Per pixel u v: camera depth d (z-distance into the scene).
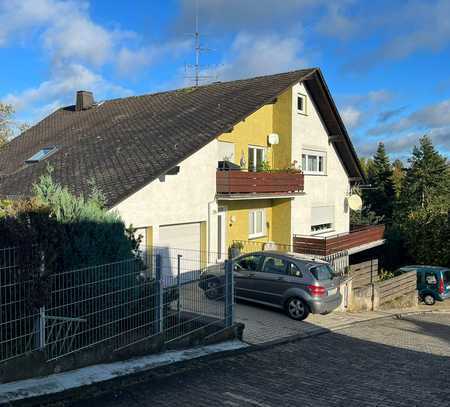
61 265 7.20
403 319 16.69
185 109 20.14
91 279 7.42
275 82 20.92
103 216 8.05
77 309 7.21
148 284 8.38
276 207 21.91
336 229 26.22
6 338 6.22
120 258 7.99
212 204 17.16
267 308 14.04
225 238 19.02
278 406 6.53
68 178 15.13
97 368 7.11
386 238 29.09
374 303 18.27
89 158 16.83
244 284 13.89
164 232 15.55
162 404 6.27
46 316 6.59
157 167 14.45
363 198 54.50
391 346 11.47
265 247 20.06
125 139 17.94
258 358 9.16
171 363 7.86
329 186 25.34
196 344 9.27
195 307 9.45
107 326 7.61
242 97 19.80
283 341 10.80
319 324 13.17
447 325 16.08
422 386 8.01
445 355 10.82
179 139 16.39
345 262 21.98
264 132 21.47
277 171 20.03
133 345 7.88
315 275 12.90
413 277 20.83
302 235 21.98
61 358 6.78
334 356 9.91
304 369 8.63
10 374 6.19
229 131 17.48
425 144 53.28
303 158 23.14
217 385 7.24
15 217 6.38
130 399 6.39
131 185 13.62
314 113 23.69
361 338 12.16
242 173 17.84
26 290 6.37
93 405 6.10
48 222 6.75
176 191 15.59
